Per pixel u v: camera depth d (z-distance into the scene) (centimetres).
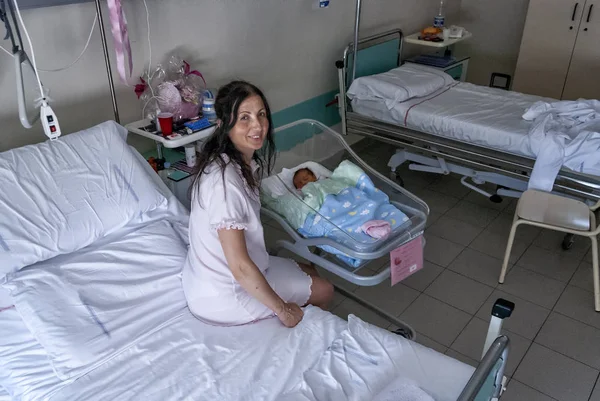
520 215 242
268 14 289
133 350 151
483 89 352
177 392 136
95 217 173
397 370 140
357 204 202
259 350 151
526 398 193
